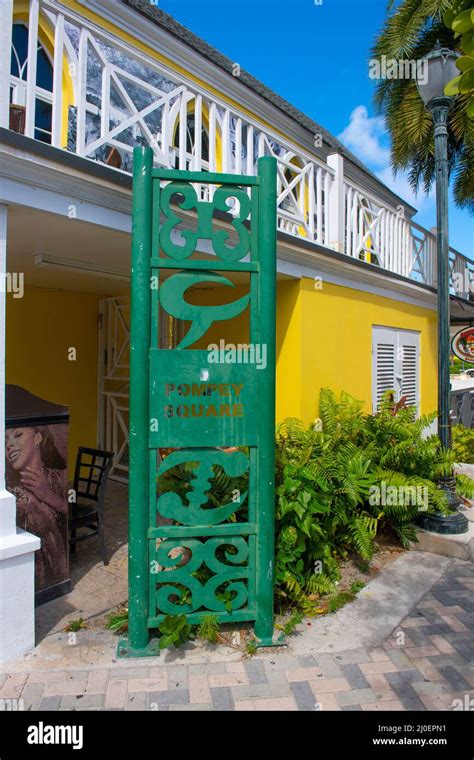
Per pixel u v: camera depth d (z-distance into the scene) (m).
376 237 7.28
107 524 5.17
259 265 2.97
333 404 5.47
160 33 5.96
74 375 6.66
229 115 4.66
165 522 4.55
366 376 6.87
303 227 5.65
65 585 3.64
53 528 3.55
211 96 4.47
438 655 2.96
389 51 8.92
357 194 6.76
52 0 3.26
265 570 3.01
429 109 5.04
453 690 2.64
